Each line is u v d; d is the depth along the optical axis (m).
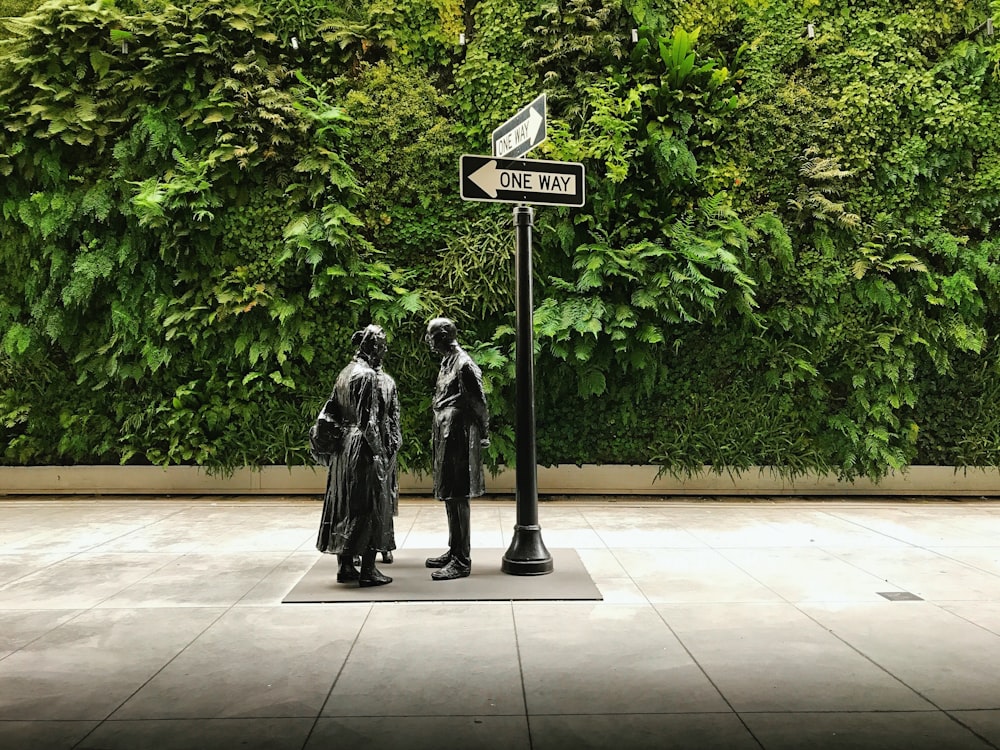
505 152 6.52
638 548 7.00
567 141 10.10
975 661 4.02
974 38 11.08
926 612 4.91
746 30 10.98
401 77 10.76
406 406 10.38
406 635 4.42
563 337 9.64
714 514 9.05
